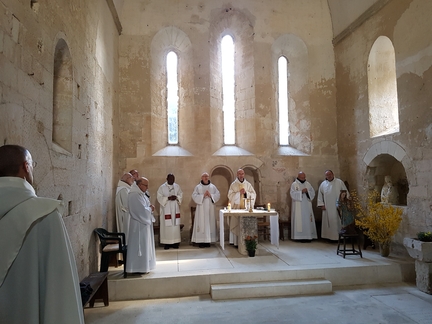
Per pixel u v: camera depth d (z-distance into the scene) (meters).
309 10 10.00
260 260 6.84
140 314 4.94
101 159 6.81
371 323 4.57
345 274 6.23
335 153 9.73
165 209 8.10
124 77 9.14
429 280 5.71
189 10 9.60
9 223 1.52
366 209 8.36
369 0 8.18
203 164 9.31
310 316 4.81
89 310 5.10
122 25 9.25
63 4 4.59
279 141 10.09
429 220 6.44
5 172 1.70
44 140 3.91
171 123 9.77
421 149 6.66
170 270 6.15
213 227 8.43
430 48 6.47
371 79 8.45
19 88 3.29
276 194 9.52
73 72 4.97
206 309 5.11
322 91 9.85
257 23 9.86
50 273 1.55
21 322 1.50
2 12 2.98
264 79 9.82
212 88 9.73
